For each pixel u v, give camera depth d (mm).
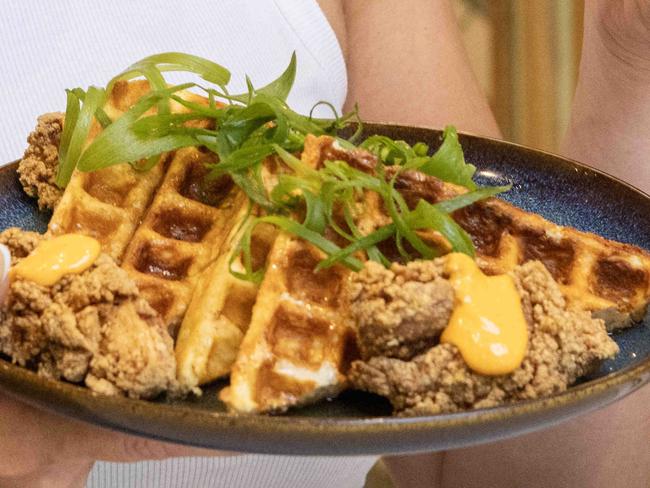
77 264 522
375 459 937
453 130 598
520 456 806
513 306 510
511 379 499
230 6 878
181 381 521
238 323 550
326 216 543
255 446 476
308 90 913
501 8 1149
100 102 601
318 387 517
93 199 594
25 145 773
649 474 802
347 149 566
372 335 508
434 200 563
